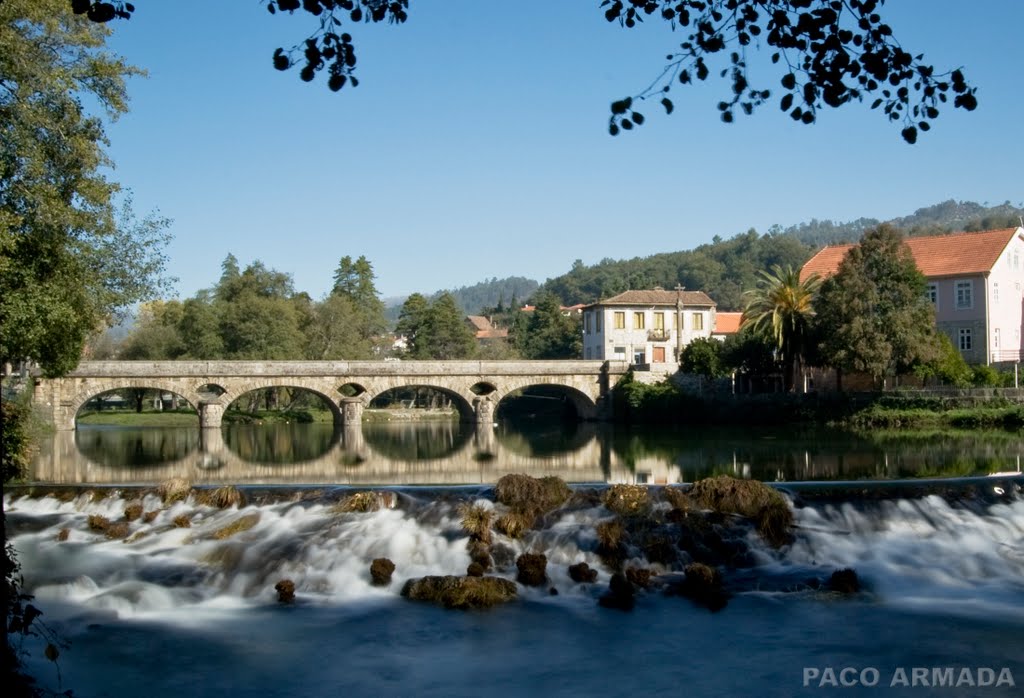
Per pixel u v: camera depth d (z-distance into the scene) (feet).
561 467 124.98
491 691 39.52
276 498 67.92
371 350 347.15
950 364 194.39
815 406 206.08
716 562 57.93
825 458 126.62
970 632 46.62
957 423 184.24
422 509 63.77
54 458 143.64
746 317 228.63
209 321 303.68
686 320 318.04
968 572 56.65
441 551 58.80
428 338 361.10
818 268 249.55
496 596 51.90
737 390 229.45
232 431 233.14
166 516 66.28
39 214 96.68
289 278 353.10
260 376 235.81
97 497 69.92
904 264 190.29
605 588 54.13
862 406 200.34
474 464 133.59
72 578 54.29
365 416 312.71
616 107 30.04
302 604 52.24
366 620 49.24
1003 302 222.89
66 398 221.25
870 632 46.73
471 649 44.70
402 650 44.62
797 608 50.52
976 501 66.18
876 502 64.75
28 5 91.25
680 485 66.44
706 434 188.34
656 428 216.13
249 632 47.42
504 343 455.22
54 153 101.86
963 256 224.12
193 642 45.85
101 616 50.01
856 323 187.11
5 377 170.81
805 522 62.13
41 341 110.42
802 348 212.43
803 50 30.66
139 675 41.29
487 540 59.00
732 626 47.67
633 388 239.91
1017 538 61.46
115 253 134.62
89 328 128.16
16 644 43.88
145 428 247.91
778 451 140.77
